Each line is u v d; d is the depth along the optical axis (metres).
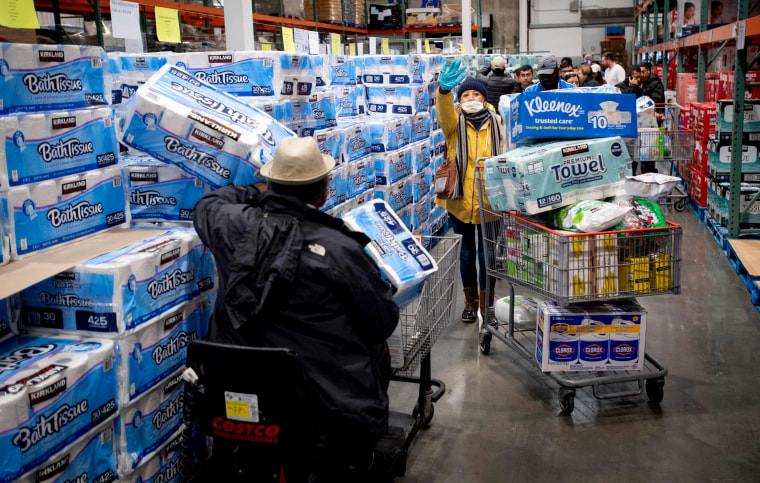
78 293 2.22
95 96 2.59
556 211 3.44
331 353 2.10
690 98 8.66
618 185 3.39
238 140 2.51
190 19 6.39
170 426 2.50
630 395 3.49
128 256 2.29
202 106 2.61
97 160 2.59
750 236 5.95
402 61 5.48
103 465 2.21
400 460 2.91
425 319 2.99
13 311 2.30
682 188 8.43
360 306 2.11
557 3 20.58
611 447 3.12
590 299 3.22
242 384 1.96
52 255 2.33
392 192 5.17
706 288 5.32
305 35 5.50
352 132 4.39
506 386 3.78
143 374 2.32
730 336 4.37
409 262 2.59
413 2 16.58
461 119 4.25
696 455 3.03
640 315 3.37
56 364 2.01
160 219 2.81
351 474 2.87
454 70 4.07
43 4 4.60
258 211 2.25
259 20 7.01
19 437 1.82
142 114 2.54
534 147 3.47
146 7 5.37
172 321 2.48
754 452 3.03
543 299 4.41
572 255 3.17
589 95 3.44
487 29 18.88
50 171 2.37
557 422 3.37
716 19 7.96
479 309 4.52
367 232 2.59
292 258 2.04
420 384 3.23
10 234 2.22
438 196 4.30
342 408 2.10
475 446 3.16
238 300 2.05
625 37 20.39
